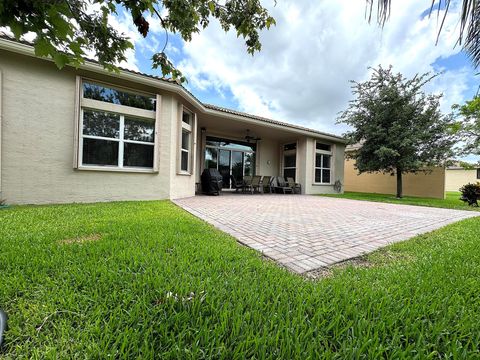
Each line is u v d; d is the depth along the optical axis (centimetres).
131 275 163
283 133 1188
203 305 132
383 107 1107
